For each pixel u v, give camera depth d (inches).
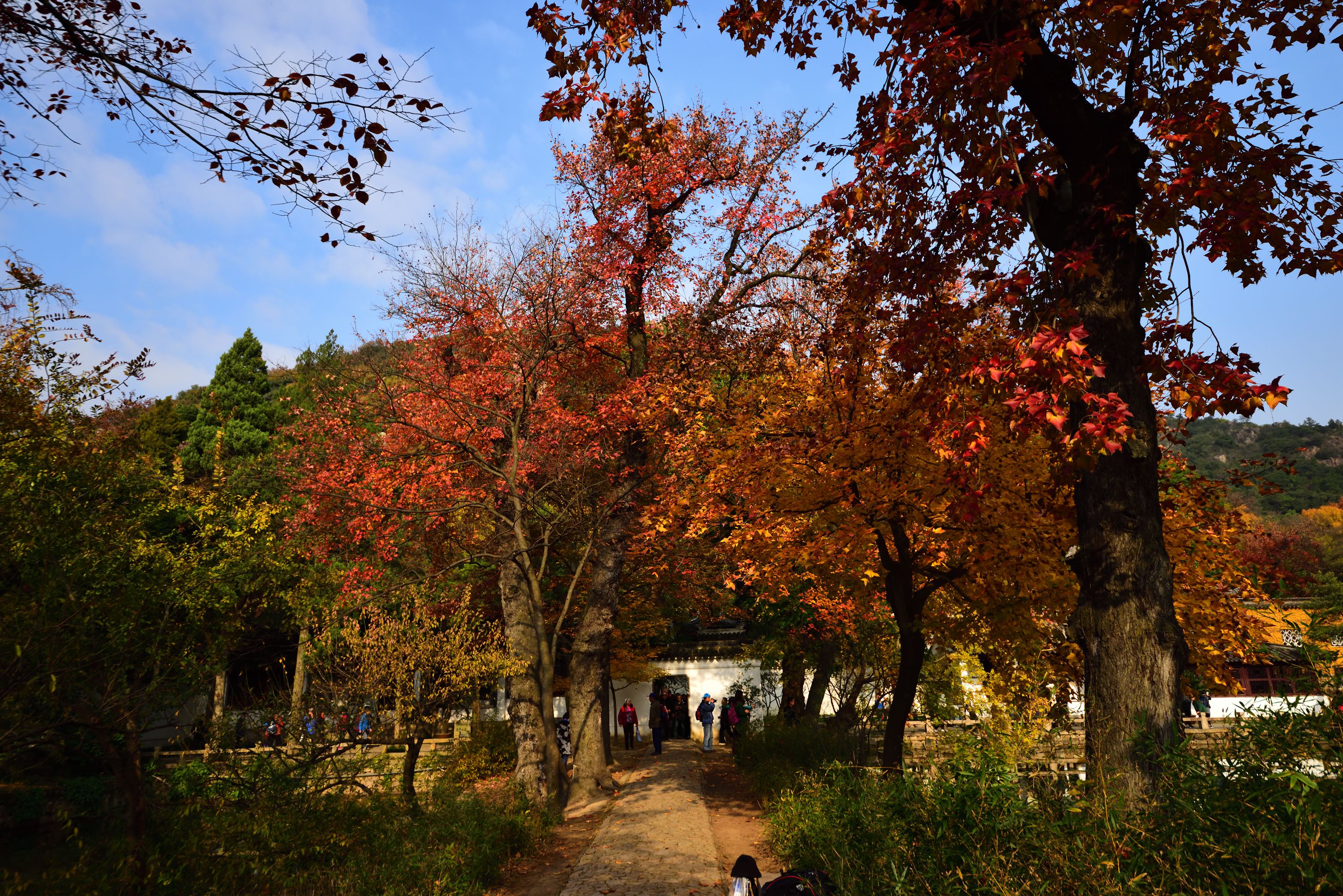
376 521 705.0
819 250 388.2
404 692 596.1
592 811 562.9
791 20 317.7
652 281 743.1
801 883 249.8
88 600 258.5
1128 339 265.6
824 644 949.8
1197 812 149.5
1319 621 169.9
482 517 754.2
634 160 334.6
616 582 681.0
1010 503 427.5
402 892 306.0
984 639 518.6
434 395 683.4
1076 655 477.7
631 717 1075.3
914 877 192.9
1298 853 124.6
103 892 235.1
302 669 780.0
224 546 615.2
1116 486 259.0
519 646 660.7
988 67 239.3
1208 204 256.2
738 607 1069.1
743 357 711.7
